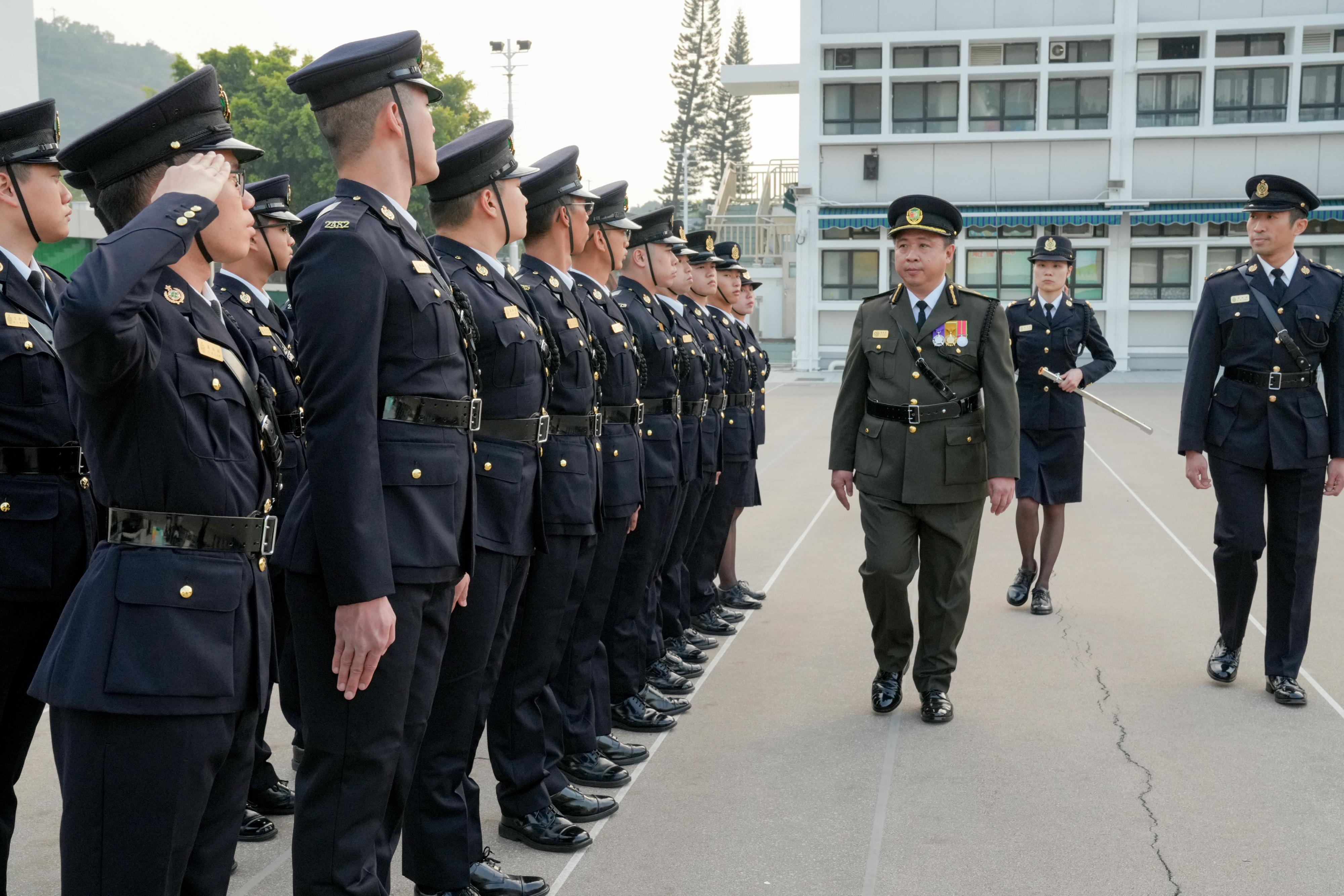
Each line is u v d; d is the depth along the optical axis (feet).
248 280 14.85
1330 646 18.99
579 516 12.18
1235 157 85.92
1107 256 88.28
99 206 8.13
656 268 16.81
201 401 7.48
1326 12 83.76
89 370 6.79
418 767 10.44
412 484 8.80
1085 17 86.48
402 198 9.20
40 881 11.10
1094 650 19.19
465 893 10.53
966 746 14.87
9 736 10.06
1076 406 21.85
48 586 9.95
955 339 15.74
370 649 8.18
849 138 89.61
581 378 12.48
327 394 8.17
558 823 12.10
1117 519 31.42
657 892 11.00
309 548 8.46
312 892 8.59
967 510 15.89
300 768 8.87
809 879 11.25
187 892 7.86
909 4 88.38
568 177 12.82
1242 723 15.58
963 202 89.25
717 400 19.48
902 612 16.03
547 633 12.16
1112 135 86.43
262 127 124.77
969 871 11.39
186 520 7.45
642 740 15.25
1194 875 11.28
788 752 14.74
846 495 16.88
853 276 92.07
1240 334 16.38
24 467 9.99
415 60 9.25
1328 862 11.55
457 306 9.38
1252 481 16.61
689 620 19.57
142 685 7.12
